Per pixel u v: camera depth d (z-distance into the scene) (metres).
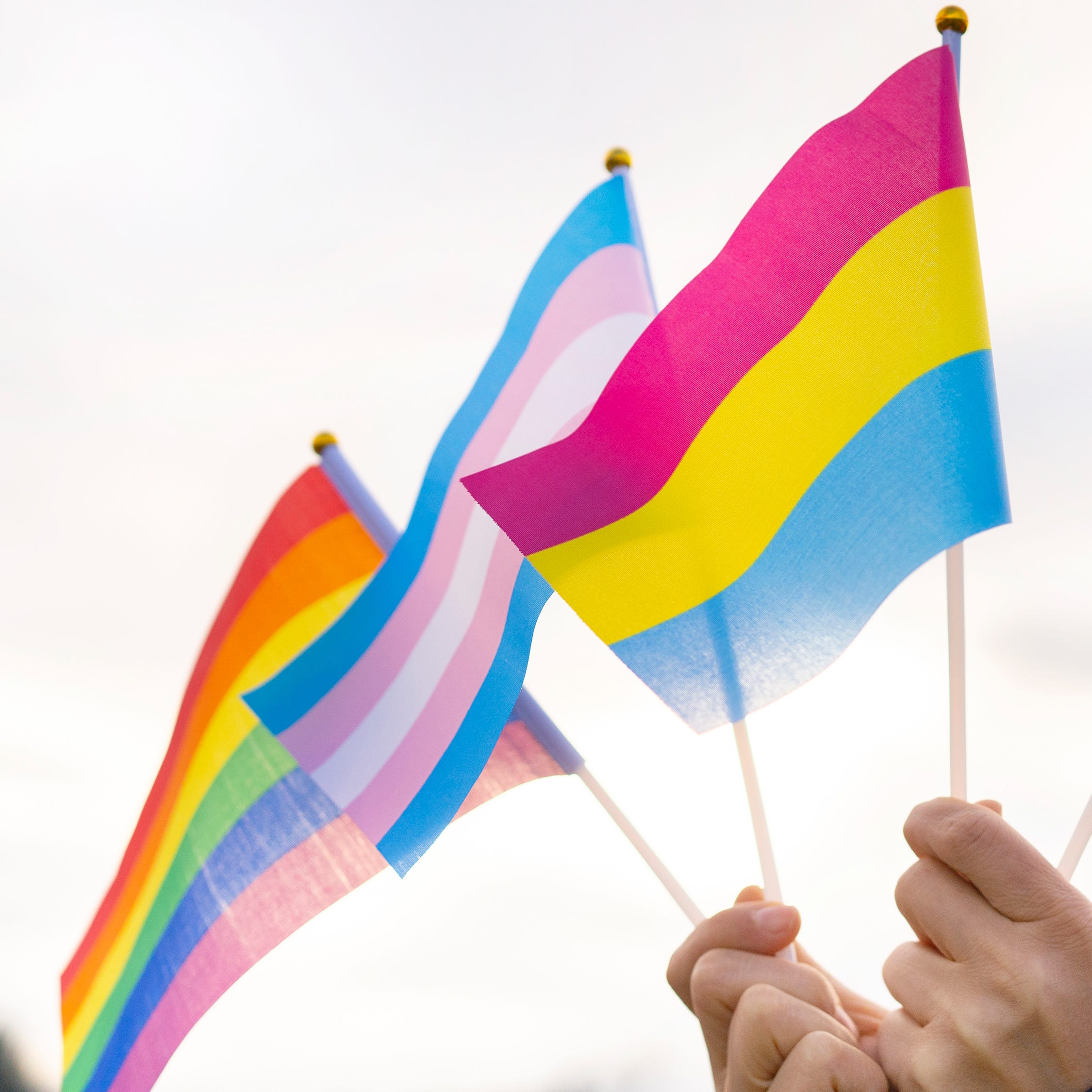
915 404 0.99
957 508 0.97
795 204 1.04
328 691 1.42
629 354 1.03
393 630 1.40
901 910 0.79
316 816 1.55
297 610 1.75
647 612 0.98
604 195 1.43
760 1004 0.79
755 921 0.86
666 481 1.02
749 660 0.98
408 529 1.45
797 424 1.03
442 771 1.25
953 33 0.99
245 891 1.54
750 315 1.04
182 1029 1.48
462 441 1.43
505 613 1.22
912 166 0.99
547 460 1.01
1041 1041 0.67
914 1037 0.75
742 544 1.01
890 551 0.99
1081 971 0.68
